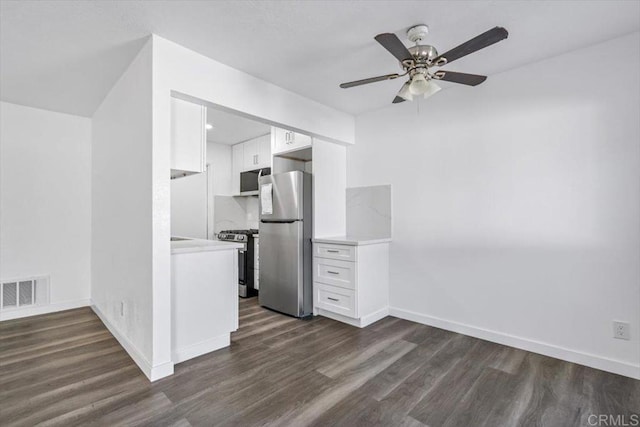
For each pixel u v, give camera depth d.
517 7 1.80
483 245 2.73
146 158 2.11
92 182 3.68
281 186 3.52
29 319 3.24
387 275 3.38
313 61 2.40
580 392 1.91
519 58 2.39
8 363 2.27
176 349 2.29
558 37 2.11
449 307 2.94
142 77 2.18
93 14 1.82
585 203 2.25
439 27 1.99
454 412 1.73
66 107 3.40
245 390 1.94
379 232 3.47
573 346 2.29
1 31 1.97
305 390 1.94
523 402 1.82
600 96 2.19
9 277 3.27
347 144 3.69
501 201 2.63
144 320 2.14
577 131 2.28
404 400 1.84
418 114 3.15
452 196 2.92
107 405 1.78
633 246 2.07
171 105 2.29
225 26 1.96
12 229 3.30
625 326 2.09
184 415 1.70
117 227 2.68
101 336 2.78
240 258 4.27
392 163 3.36
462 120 2.86
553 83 2.38
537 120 2.45
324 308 3.31
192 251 2.36
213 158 5.27
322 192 3.50
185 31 2.00
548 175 2.40
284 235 3.47
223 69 2.41
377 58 2.37
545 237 2.41
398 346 2.59
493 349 2.52
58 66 2.45
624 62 2.10
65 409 1.74
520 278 2.53
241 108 2.53
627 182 2.09
